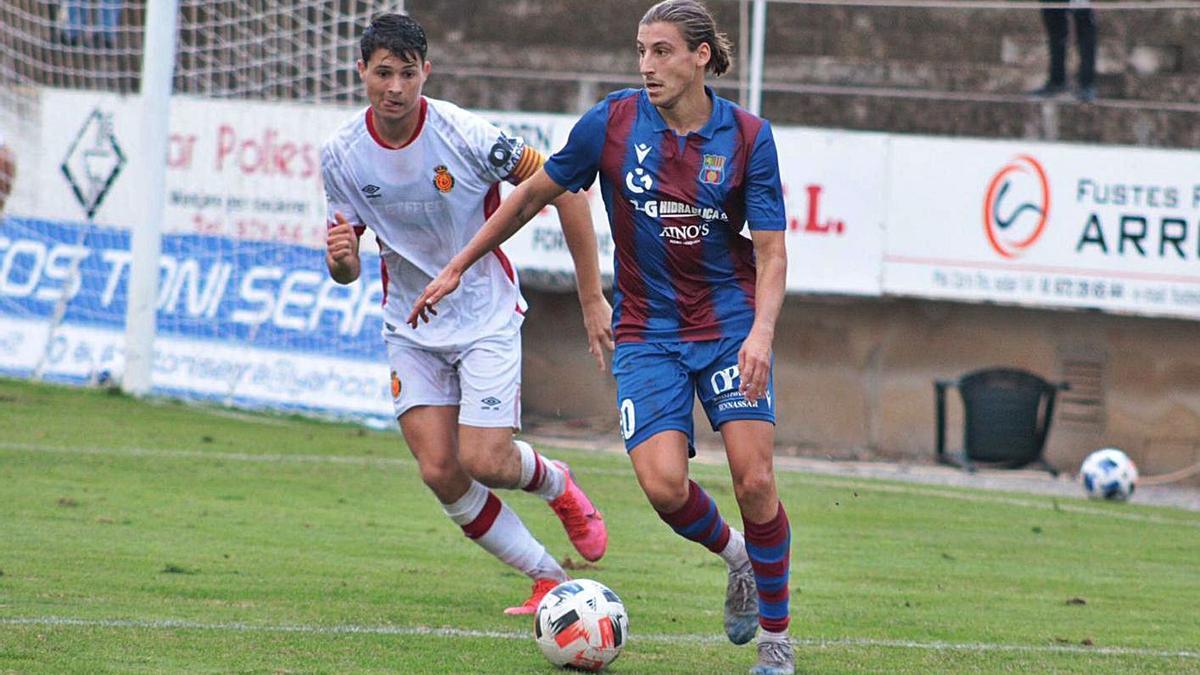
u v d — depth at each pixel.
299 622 19.47
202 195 46.69
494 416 19.78
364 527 28.38
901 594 24.38
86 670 16.20
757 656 17.95
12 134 49.00
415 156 19.70
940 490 40.06
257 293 45.94
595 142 16.94
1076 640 20.78
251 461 36.03
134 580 21.89
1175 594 25.73
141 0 52.56
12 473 32.00
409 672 16.77
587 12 56.88
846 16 55.31
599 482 36.66
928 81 54.81
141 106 45.09
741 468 16.66
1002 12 54.72
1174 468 47.62
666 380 16.95
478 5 57.56
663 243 16.81
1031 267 45.41
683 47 16.27
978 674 18.06
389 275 20.50
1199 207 44.09
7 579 21.34
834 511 34.44
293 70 49.97
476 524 20.34
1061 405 48.53
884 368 49.66
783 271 16.50
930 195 45.91
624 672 17.28
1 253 48.84
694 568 25.70
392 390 20.58
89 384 46.62
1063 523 34.75
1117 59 54.59
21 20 51.06
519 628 19.61
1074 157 45.06
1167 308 44.53
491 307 20.25
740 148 16.55
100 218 47.72
